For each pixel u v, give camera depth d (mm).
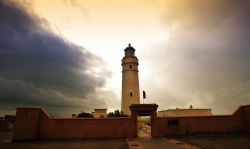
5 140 26406
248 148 16703
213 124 29188
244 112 29094
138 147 18438
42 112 27406
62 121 27625
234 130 28922
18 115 26094
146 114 29562
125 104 51375
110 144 21047
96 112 51875
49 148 19109
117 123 28406
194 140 22922
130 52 55000
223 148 16891
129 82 52344
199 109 49500
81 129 27734
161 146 18859
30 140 25438
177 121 29109
